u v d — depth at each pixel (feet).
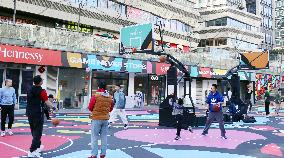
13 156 24.85
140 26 64.69
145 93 100.22
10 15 98.43
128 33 69.36
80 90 83.10
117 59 87.86
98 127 22.81
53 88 77.10
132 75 95.86
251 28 230.89
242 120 59.36
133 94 95.55
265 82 150.20
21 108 71.46
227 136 39.34
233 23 214.28
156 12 153.99
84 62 80.07
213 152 28.55
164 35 157.07
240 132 43.65
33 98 24.25
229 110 58.70
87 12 117.80
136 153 27.43
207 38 212.64
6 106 34.60
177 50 117.39
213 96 37.88
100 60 83.71
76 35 80.84
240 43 213.25
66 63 76.23
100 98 22.86
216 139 36.58
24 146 29.07
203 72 115.44
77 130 41.70
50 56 73.51
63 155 25.71
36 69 74.02
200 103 118.73
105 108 23.06
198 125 49.44
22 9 97.14
